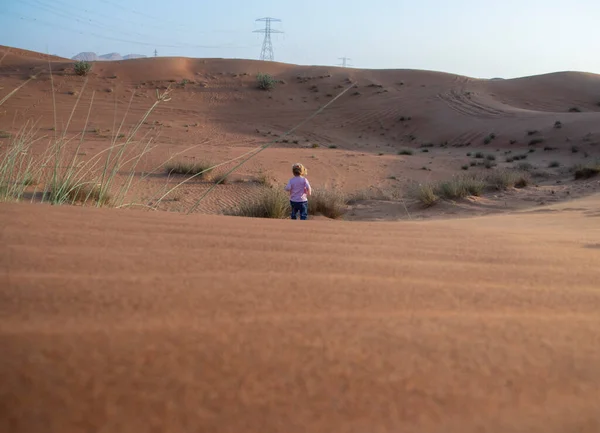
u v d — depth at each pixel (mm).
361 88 78312
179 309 882
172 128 57156
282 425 543
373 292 1090
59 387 571
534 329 879
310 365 685
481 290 1174
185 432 519
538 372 698
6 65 76062
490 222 8477
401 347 766
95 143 29719
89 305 864
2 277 1009
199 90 75875
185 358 675
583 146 46188
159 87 75188
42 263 1157
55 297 898
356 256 1558
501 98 74250
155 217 2154
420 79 82062
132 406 551
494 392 642
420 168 33406
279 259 1417
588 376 689
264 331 798
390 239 2049
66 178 4207
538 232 3195
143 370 630
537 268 1515
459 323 897
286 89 79000
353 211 18359
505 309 1019
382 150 54281
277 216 12992
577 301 1109
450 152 50938
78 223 1792
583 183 23406
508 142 52469
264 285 1088
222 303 937
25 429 496
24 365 610
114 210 2160
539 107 72438
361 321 880
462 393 635
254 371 654
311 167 30750
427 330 850
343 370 675
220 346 725
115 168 4586
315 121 67500
